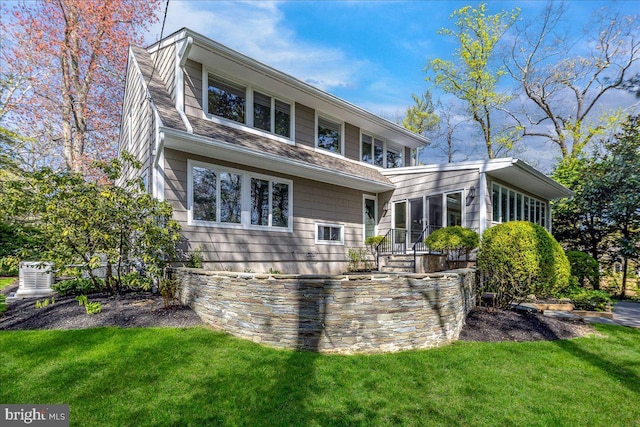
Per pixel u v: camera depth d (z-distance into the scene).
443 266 9.78
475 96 20.45
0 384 3.27
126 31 16.16
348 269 11.14
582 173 13.59
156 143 7.09
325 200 10.66
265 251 8.85
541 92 19.52
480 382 3.72
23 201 5.94
